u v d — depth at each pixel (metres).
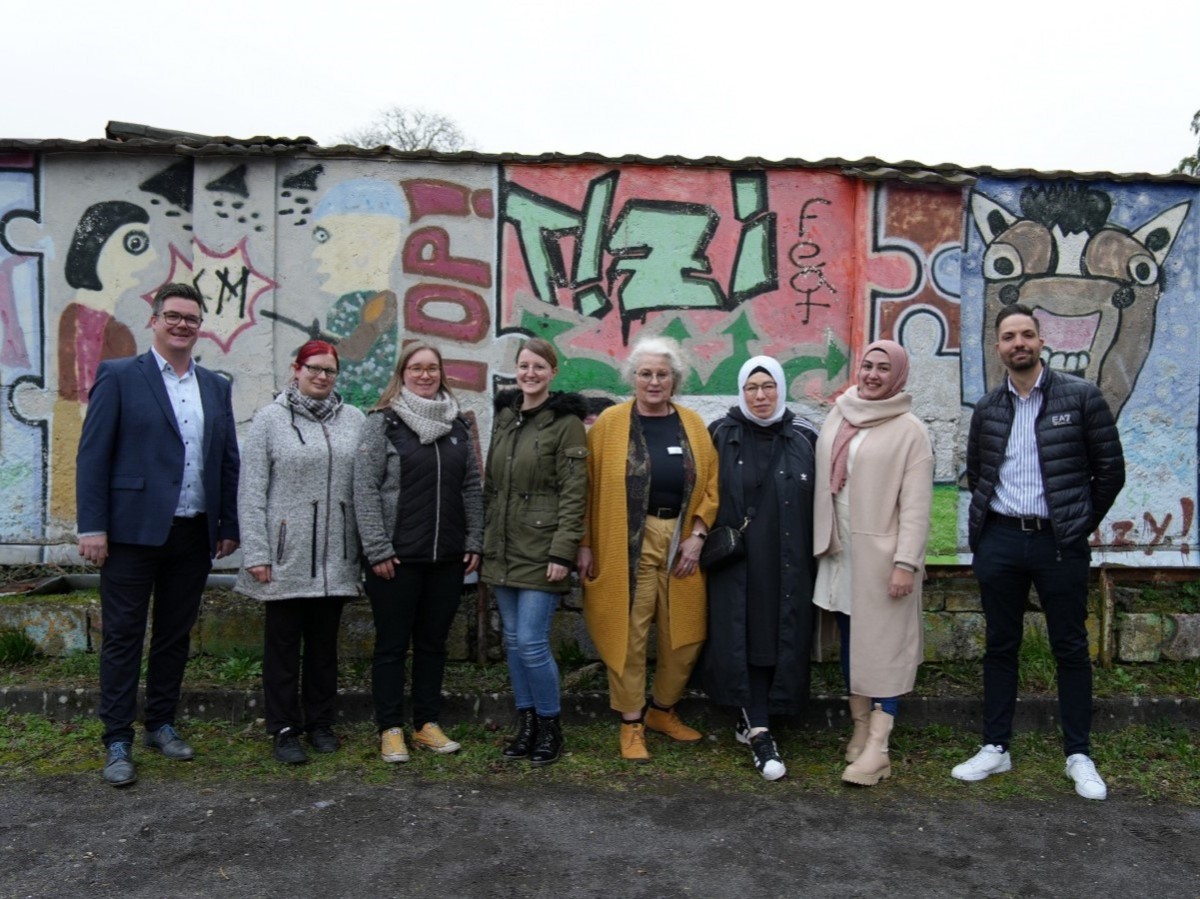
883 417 4.17
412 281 5.35
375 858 3.43
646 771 4.22
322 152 5.23
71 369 5.34
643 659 4.31
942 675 5.05
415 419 4.12
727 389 5.45
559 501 4.12
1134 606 5.31
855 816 3.85
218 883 3.25
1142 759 4.40
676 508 4.24
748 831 3.70
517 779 4.11
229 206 5.25
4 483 5.36
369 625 5.04
